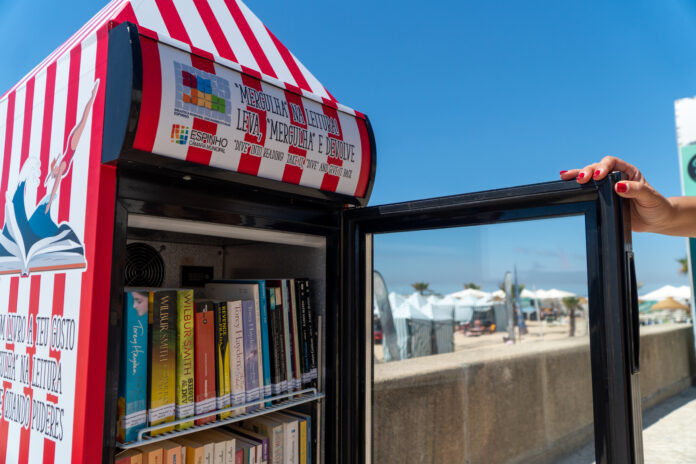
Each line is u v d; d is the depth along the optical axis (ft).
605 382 2.77
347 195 4.12
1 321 3.64
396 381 5.64
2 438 3.43
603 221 2.83
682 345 20.95
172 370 3.22
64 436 2.68
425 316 5.58
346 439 4.32
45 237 3.14
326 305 4.44
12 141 3.80
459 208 3.62
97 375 2.58
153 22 3.44
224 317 3.65
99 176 2.64
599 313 2.85
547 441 5.22
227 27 4.23
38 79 3.56
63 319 2.82
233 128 3.04
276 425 4.13
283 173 3.47
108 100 2.64
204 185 3.26
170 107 2.66
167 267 5.02
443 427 6.07
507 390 5.83
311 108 3.72
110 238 2.67
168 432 3.16
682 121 22.20
